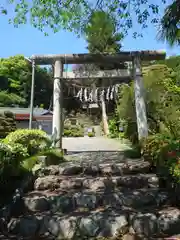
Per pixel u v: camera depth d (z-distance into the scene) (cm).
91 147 1165
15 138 635
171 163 404
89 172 545
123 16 562
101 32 527
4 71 3148
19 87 3155
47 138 700
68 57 796
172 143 457
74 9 636
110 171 541
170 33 555
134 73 786
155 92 991
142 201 398
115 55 790
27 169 508
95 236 328
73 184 471
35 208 395
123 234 326
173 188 414
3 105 2816
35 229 342
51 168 548
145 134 754
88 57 791
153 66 1072
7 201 398
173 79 1052
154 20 568
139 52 786
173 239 310
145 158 607
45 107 3259
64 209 392
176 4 513
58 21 675
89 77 805
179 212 362
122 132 1662
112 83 1013
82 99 932
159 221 335
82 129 2238
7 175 441
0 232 341
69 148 1123
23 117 2117
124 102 1102
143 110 767
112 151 942
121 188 462
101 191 442
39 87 3259
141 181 480
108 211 371
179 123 819
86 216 354
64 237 330
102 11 495
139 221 336
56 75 801
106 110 2277
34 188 471
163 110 959
